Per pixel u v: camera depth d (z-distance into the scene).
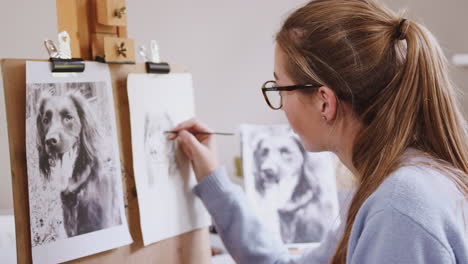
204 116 1.70
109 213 0.81
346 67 0.65
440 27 1.94
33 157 0.70
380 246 0.55
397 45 0.66
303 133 0.74
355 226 0.60
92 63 0.79
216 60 1.69
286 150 1.26
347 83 0.66
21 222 0.69
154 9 1.55
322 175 1.27
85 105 0.77
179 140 0.98
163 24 1.58
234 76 1.73
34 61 0.71
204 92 1.69
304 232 1.24
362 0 0.69
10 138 0.69
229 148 1.75
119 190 0.83
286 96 0.73
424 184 0.57
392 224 0.55
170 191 0.94
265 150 1.25
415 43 0.64
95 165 0.79
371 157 0.65
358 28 0.65
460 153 0.65
